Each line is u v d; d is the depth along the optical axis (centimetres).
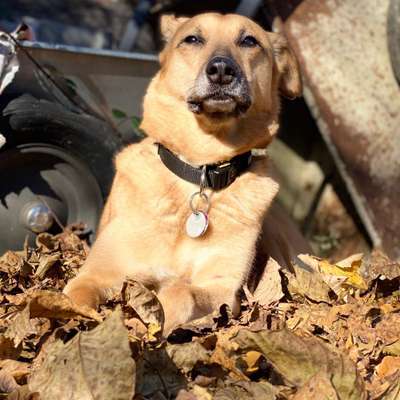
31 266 419
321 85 631
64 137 513
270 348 283
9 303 374
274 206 543
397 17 610
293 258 507
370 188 630
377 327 343
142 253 407
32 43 526
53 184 522
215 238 411
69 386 261
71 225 526
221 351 288
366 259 646
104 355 264
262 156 445
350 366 275
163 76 448
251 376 294
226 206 416
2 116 489
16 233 511
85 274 397
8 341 301
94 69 559
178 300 365
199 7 793
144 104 454
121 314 276
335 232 770
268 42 465
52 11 1302
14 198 509
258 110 441
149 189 415
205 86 414
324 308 369
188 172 413
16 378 287
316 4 643
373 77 629
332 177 770
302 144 784
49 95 514
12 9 1275
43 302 307
